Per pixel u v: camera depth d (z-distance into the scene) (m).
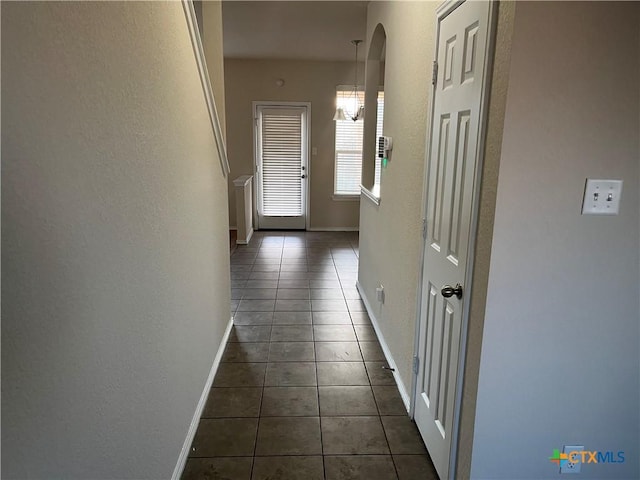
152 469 1.53
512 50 1.18
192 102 2.05
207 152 2.40
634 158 1.26
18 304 0.77
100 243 1.09
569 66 1.20
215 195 2.67
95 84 1.06
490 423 1.45
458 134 1.61
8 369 0.75
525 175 1.25
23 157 0.78
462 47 1.57
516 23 1.16
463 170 1.56
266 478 1.87
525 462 1.49
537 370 1.41
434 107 1.89
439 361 1.83
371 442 2.10
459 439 1.61
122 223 1.23
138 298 1.37
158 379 1.57
